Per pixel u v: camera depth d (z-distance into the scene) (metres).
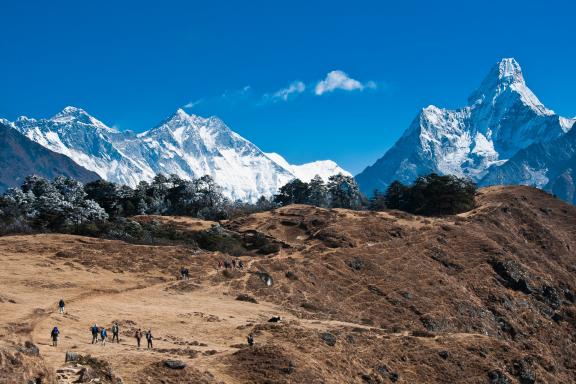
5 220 135.75
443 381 64.81
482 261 121.62
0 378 31.41
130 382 44.47
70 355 41.53
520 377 69.62
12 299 69.75
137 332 56.59
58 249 103.38
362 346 66.50
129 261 101.19
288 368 52.94
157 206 188.12
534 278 119.25
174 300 82.81
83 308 71.25
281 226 144.50
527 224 155.25
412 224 142.75
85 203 152.62
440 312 99.00
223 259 109.62
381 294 102.19
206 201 196.88
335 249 121.31
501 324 103.25
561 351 102.44
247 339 61.06
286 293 95.88
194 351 55.88
